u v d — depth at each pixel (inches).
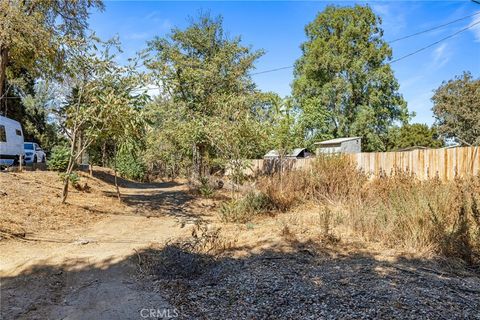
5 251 201.5
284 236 247.6
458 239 194.2
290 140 622.8
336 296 142.8
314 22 1363.2
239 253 211.8
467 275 170.1
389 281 159.5
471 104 1095.0
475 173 369.1
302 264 188.1
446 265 182.9
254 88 881.5
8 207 289.9
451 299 138.6
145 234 276.5
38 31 456.4
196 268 177.5
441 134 1178.6
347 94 1277.1
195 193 548.1
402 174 387.5
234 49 852.6
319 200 391.9
